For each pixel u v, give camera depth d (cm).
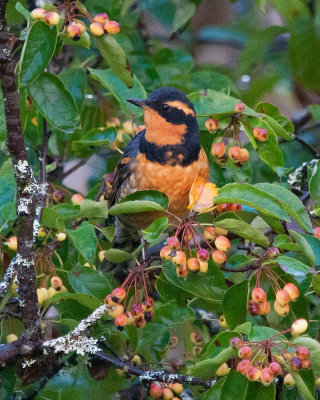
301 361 714
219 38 1573
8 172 973
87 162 1296
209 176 1112
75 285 882
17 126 771
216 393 757
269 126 979
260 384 732
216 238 807
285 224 855
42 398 906
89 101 1238
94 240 880
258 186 803
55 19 839
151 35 1475
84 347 847
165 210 806
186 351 1095
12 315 923
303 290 827
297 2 1300
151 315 827
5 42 749
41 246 962
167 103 1048
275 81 1394
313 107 1245
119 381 988
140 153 1077
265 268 817
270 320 920
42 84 877
